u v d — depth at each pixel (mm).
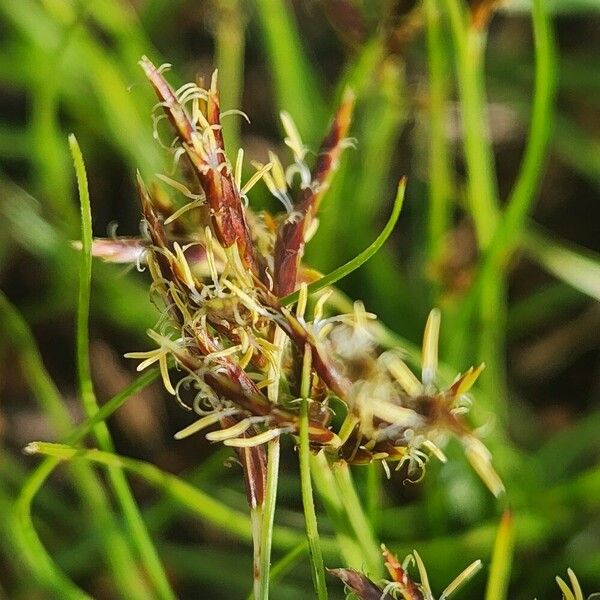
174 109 172
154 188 179
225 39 256
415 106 230
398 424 173
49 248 246
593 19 302
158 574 199
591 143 257
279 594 225
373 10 224
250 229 179
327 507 197
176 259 173
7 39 287
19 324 215
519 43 293
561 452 232
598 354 264
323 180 182
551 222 284
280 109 249
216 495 232
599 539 225
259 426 178
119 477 198
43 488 230
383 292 243
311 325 174
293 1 301
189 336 175
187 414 258
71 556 225
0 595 233
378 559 198
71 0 242
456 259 242
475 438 174
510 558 221
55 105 270
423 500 225
